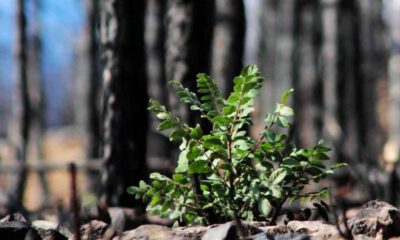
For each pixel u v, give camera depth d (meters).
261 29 21.00
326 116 13.05
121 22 5.55
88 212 4.43
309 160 3.26
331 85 13.19
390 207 3.15
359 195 7.73
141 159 5.64
